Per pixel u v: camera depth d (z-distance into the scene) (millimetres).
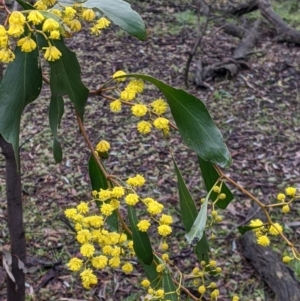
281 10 6738
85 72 4930
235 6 6508
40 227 3201
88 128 4168
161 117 1047
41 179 3613
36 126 4137
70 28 989
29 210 3340
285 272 2814
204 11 6375
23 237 2006
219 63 5098
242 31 5879
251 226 1108
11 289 2066
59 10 1000
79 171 3701
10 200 1907
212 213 1207
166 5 6605
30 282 2811
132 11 1039
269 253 2945
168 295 1178
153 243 3076
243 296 2785
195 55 5398
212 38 5809
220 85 4875
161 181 3646
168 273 1191
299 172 3836
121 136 4109
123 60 5211
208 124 1058
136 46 5508
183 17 6238
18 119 1014
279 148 4098
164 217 1075
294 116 4492
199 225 1014
